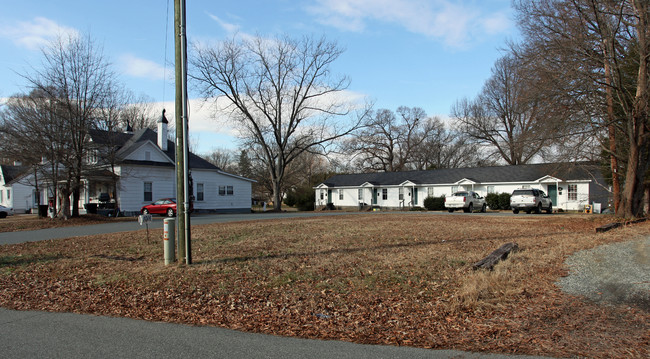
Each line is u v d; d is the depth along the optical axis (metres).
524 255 9.31
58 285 7.96
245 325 5.52
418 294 6.51
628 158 18.41
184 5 8.92
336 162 41.50
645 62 16.45
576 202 34.22
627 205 18.53
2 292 7.56
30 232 17.50
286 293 6.83
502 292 6.31
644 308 5.48
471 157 62.59
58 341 4.99
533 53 17.67
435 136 64.44
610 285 6.62
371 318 5.60
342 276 7.79
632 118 17.23
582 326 4.95
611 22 16.45
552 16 17.02
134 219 25.02
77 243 13.16
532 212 30.86
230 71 37.19
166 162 33.34
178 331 5.34
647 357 4.05
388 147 64.25
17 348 4.76
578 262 8.48
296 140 41.72
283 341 4.89
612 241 11.48
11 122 22.25
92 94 23.58
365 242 11.88
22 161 23.22
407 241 12.05
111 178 27.19
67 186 23.84
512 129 47.06
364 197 48.22
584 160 19.47
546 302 5.89
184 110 9.03
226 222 20.53
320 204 52.47
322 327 5.35
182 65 8.91
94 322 5.79
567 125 17.48
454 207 31.56
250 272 8.21
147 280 7.93
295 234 14.08
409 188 44.97
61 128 22.78
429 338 4.84
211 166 36.75
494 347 4.47
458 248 10.61
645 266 7.92
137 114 50.12
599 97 17.38
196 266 8.83
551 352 4.27
